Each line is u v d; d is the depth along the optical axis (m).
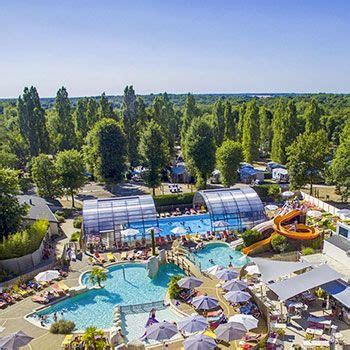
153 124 85.62
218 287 41.97
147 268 46.28
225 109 119.44
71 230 64.62
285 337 31.78
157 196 74.50
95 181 106.00
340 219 61.09
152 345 31.94
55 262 49.59
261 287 40.34
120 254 53.00
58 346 32.00
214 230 59.25
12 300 40.22
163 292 42.72
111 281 45.41
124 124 112.19
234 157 85.69
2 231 51.81
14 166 106.75
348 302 32.22
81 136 129.25
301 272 41.44
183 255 51.09
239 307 37.00
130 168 112.50
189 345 27.78
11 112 199.75
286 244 51.50
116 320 35.53
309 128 111.44
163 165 86.31
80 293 41.78
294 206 60.91
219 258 51.28
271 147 125.50
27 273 46.44
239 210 59.97
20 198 68.81
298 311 35.12
